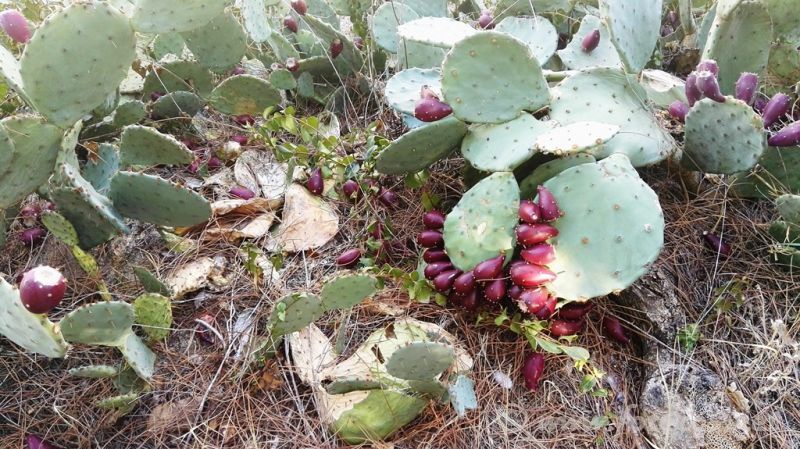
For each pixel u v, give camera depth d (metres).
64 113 0.73
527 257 0.69
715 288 0.80
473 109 0.78
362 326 0.78
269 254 0.87
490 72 0.76
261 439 0.68
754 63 0.88
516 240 0.72
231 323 0.78
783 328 0.73
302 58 1.21
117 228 0.77
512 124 0.78
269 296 0.81
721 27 0.85
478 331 0.77
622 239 0.67
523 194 0.78
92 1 0.69
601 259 0.68
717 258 0.81
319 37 1.15
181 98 1.04
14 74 0.73
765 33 0.84
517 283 0.69
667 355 0.74
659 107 1.01
